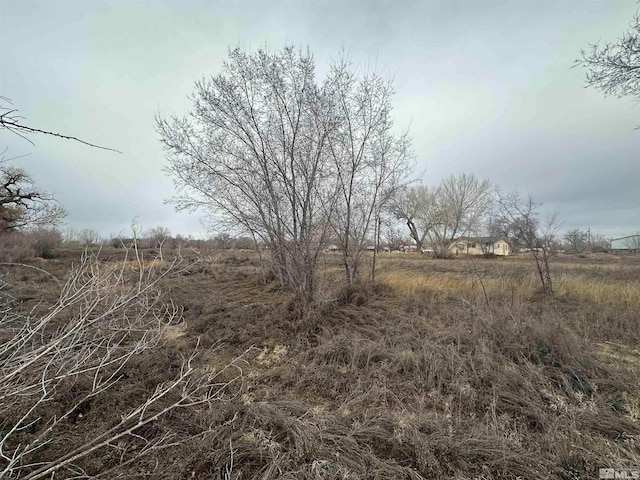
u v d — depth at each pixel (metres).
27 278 9.96
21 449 2.28
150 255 8.53
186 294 8.11
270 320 5.62
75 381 3.02
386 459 2.28
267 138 6.17
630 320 5.30
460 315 5.49
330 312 5.85
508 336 4.29
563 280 8.20
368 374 3.60
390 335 4.83
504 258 27.98
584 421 2.68
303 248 6.20
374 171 7.25
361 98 6.57
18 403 2.66
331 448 2.30
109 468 2.17
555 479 2.10
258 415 2.64
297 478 2.00
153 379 3.40
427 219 30.94
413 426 2.53
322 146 6.19
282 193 6.39
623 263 18.94
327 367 3.81
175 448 2.35
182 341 4.70
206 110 6.09
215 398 2.79
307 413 2.80
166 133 6.36
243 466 2.17
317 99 6.04
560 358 3.79
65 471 2.12
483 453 2.29
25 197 4.61
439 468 2.16
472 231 31.44
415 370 3.62
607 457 2.28
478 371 3.53
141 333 4.46
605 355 4.07
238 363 4.02
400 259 24.52
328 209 6.59
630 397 3.04
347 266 7.17
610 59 5.59
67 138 1.95
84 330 2.59
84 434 2.53
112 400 2.96
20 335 2.34
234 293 8.42
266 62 5.79
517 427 2.70
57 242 19.44
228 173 6.58
